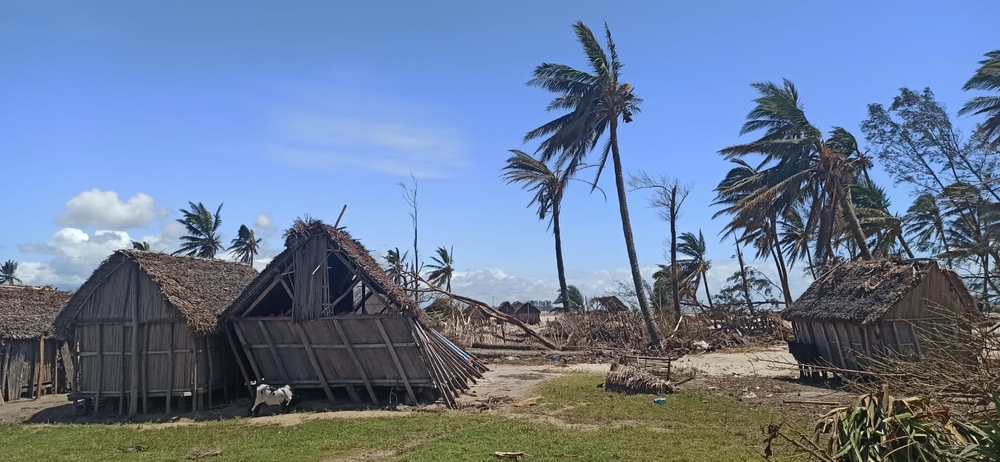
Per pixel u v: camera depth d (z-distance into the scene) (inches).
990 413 239.8
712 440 451.2
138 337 674.8
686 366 928.9
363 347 677.3
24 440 554.9
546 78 1211.2
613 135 1206.9
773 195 1163.9
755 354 1097.4
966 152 1114.1
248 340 700.7
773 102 1208.2
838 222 1251.8
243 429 562.3
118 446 514.9
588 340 1341.0
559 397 678.5
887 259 738.8
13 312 819.4
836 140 1229.1
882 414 231.8
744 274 1711.4
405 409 641.6
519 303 2628.0
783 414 526.3
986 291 673.6
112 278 689.0
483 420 561.9
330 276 786.2
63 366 879.7
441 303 1380.4
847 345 716.7
